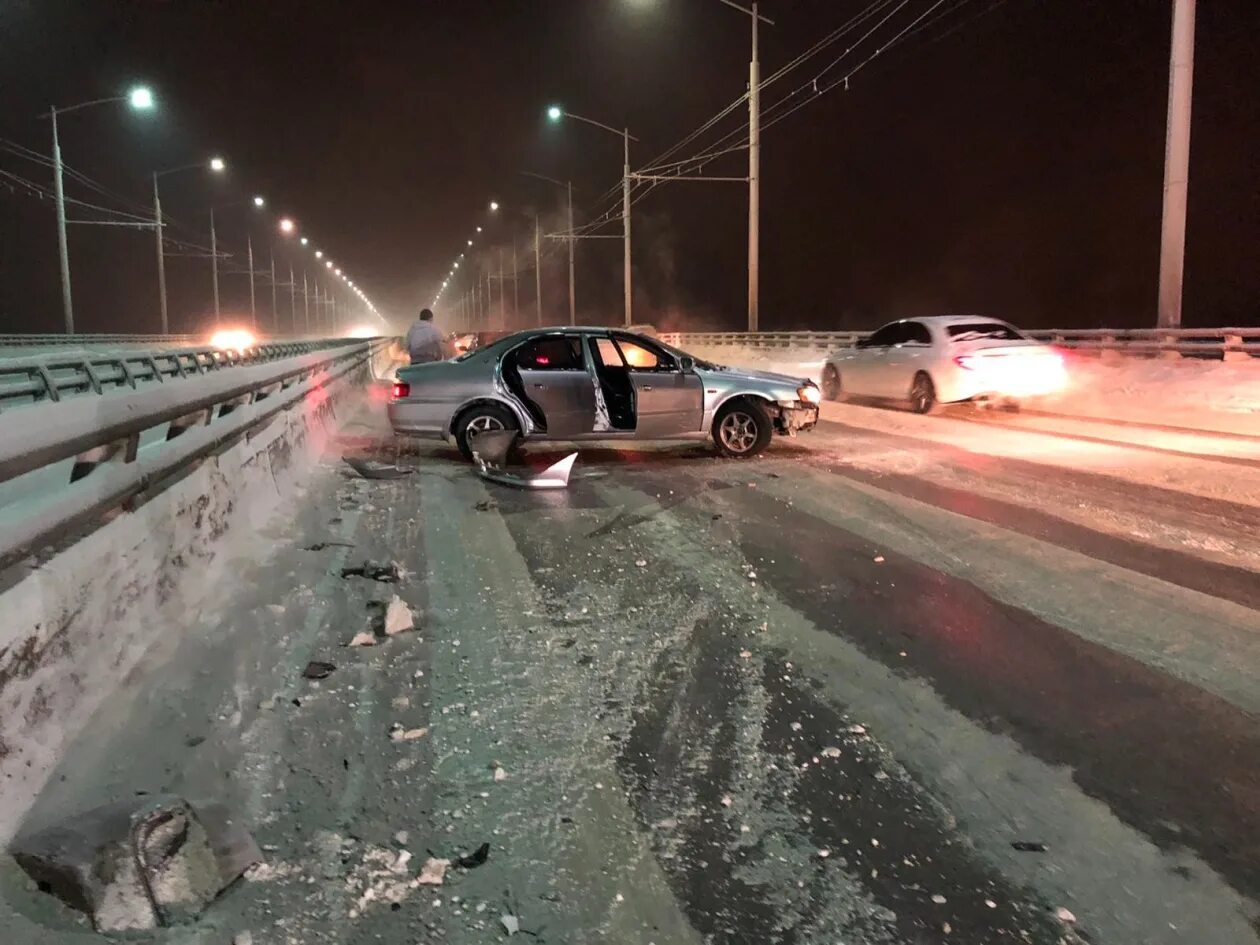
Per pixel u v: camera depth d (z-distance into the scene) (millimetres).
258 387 7402
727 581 6105
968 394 14906
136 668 4277
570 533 7383
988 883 3141
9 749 3162
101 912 2766
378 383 27375
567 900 3025
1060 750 3959
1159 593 5797
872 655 4906
